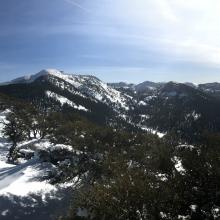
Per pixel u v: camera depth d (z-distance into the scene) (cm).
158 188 2052
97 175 4156
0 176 5725
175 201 1961
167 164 2530
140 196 1928
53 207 4212
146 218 1900
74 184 4569
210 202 2031
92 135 5344
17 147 9844
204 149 2516
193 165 2192
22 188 4753
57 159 5838
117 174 2248
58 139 7794
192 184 2119
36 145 9375
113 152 4503
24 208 4234
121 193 1958
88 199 2109
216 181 2084
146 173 2295
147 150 4406
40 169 5550
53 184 4869
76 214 2300
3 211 4128
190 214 1966
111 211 1927
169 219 1889
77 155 4944
